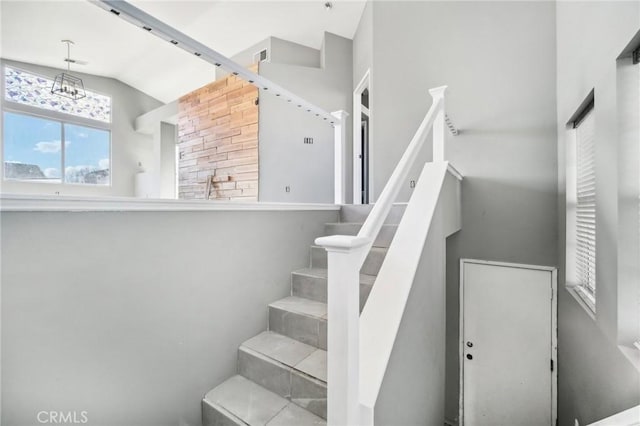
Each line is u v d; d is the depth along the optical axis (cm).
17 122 545
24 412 92
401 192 341
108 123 654
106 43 489
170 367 134
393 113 349
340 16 420
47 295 97
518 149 262
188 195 493
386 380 97
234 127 438
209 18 422
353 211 244
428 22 321
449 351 288
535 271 251
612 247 133
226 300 160
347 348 80
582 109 189
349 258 80
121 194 673
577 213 213
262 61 421
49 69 576
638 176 125
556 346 241
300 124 437
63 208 100
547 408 243
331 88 453
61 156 598
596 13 155
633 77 126
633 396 115
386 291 121
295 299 195
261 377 154
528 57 260
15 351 91
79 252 104
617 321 129
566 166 218
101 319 111
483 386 271
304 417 132
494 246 269
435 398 171
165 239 132
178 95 710
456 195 252
